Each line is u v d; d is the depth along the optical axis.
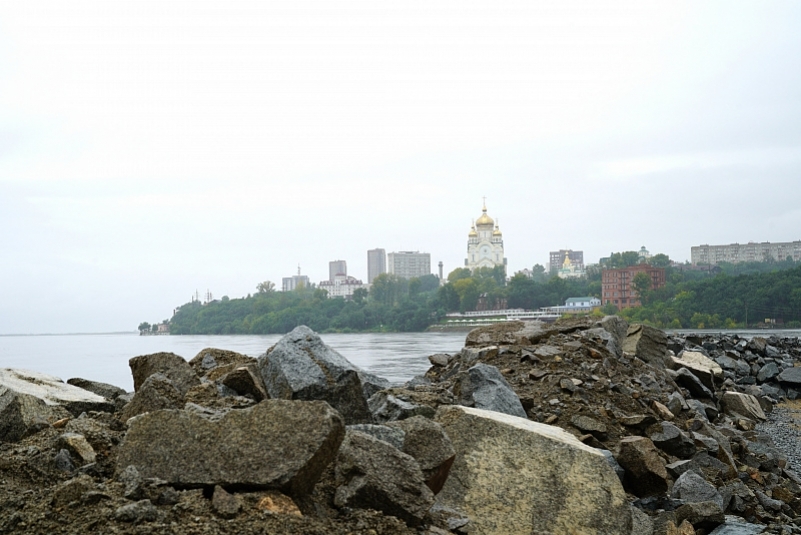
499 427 7.03
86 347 103.00
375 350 65.00
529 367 12.80
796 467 11.32
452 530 5.73
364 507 5.27
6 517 4.48
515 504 6.66
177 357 8.93
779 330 107.88
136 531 4.28
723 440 11.26
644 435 10.41
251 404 7.75
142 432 5.32
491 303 179.50
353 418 7.83
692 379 15.28
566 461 6.84
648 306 140.12
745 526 7.70
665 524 7.33
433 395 9.40
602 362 13.34
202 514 4.58
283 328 176.00
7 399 6.79
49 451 5.61
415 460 5.82
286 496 4.89
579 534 6.55
